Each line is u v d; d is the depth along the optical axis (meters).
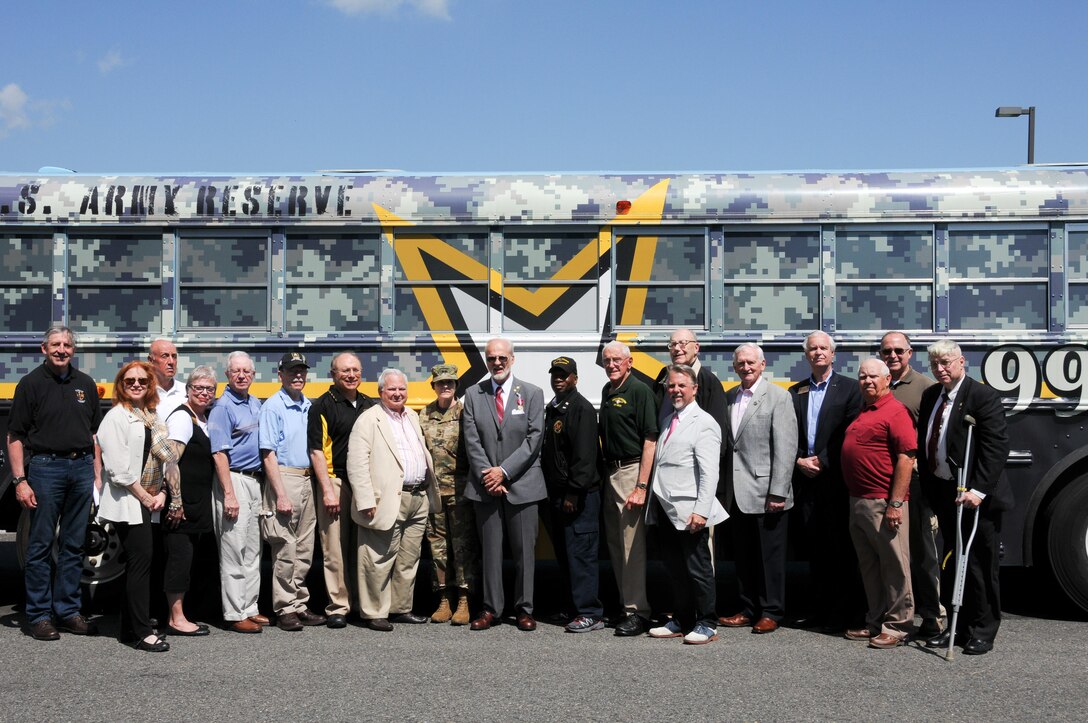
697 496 6.56
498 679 5.72
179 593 6.69
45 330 7.75
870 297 7.64
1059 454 7.50
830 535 6.92
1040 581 8.60
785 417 6.84
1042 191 7.59
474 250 7.72
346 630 6.96
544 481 7.03
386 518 6.86
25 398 6.62
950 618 7.00
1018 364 7.56
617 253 7.68
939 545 7.40
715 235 7.66
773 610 6.92
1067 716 5.12
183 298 7.73
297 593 7.02
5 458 7.59
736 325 7.65
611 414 6.87
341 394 7.07
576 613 7.04
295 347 7.70
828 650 6.41
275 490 6.82
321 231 7.75
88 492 6.77
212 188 7.75
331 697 5.38
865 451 6.47
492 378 6.98
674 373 6.60
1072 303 7.60
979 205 7.59
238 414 6.79
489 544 6.97
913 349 7.59
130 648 6.40
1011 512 7.48
